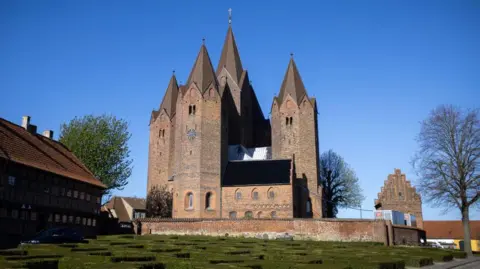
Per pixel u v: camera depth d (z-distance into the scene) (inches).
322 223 2422.5
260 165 3513.8
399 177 4020.7
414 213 3927.2
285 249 1589.6
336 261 1139.9
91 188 2600.9
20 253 1097.4
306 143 3752.5
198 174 3378.4
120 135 3398.1
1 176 1844.2
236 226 2529.5
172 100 4153.5
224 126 3651.6
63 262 910.4
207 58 3688.5
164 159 4005.9
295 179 3479.3
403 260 1252.5
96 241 1804.9
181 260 1052.5
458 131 2379.4
